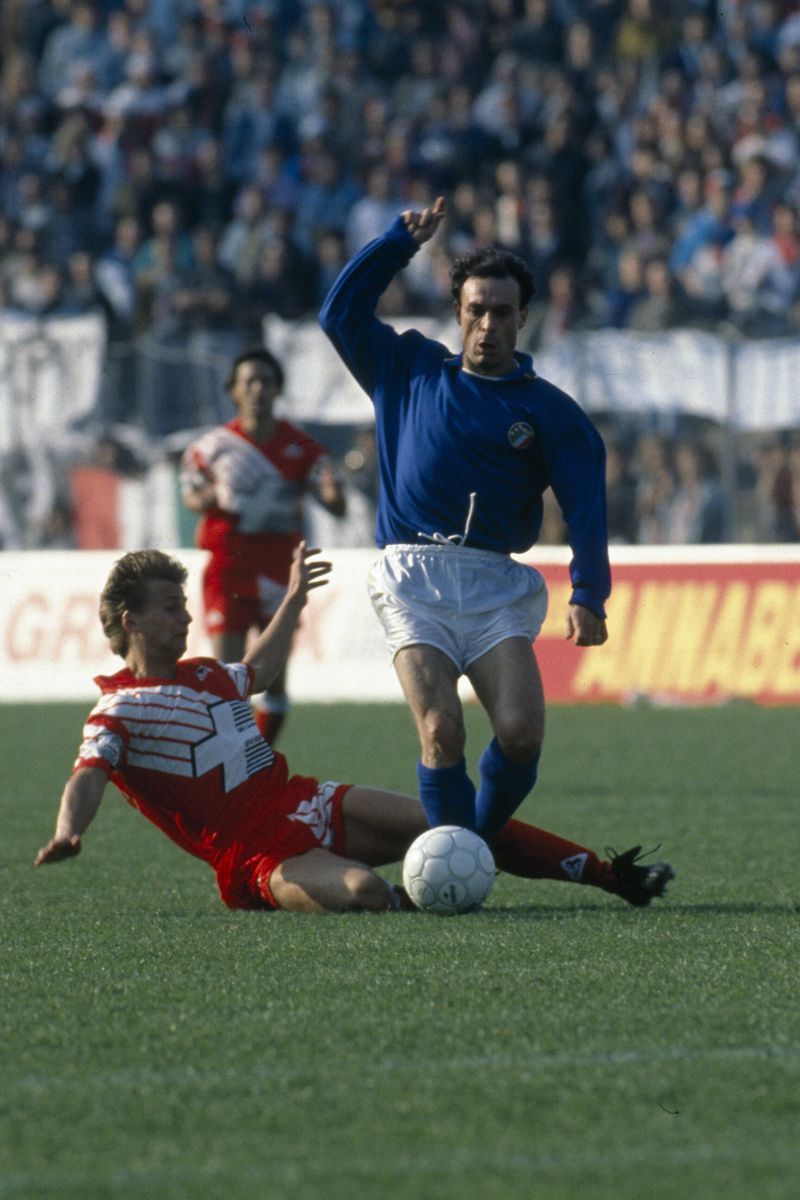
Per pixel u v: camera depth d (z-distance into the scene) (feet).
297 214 213.25
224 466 100.89
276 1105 35.35
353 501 169.78
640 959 50.21
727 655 159.43
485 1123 34.12
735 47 229.66
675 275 188.03
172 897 65.36
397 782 102.99
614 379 165.58
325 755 118.93
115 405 171.53
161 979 47.80
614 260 195.83
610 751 123.85
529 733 58.85
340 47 232.94
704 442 164.76
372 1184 30.76
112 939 54.75
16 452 173.99
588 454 60.44
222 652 102.12
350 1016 43.01
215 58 227.61
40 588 172.96
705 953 51.16
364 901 58.70
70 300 194.59
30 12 245.24
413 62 235.40
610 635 162.71
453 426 60.59
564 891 65.72
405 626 60.29
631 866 61.31
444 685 59.52
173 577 59.88
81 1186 30.73
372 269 63.10
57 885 69.15
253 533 101.45
